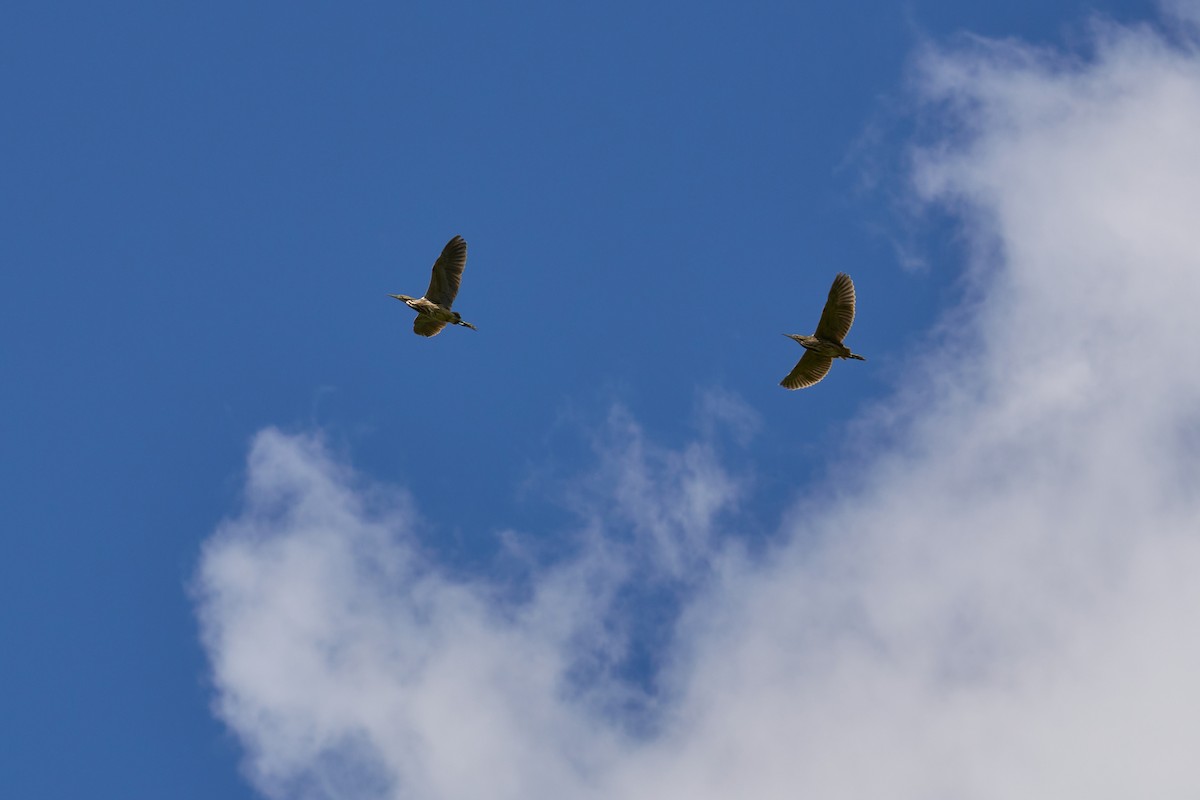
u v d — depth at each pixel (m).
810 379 56.66
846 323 54.81
